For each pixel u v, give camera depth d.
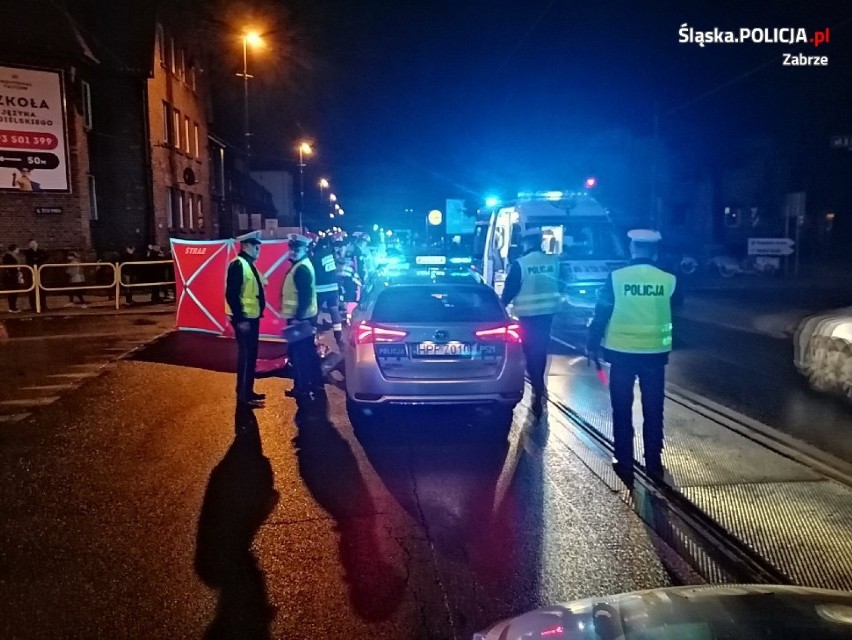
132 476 5.66
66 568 4.13
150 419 7.34
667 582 3.98
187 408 7.79
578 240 13.44
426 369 6.62
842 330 7.91
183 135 30.36
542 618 2.43
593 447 6.45
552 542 4.48
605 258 13.16
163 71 27.28
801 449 6.28
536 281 7.54
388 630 3.51
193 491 5.34
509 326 6.77
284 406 7.89
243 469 5.84
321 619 3.61
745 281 25.77
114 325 14.60
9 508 5.02
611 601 2.42
